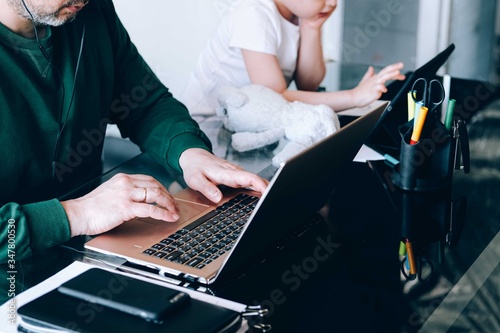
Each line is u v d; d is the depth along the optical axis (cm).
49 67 131
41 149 134
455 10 299
